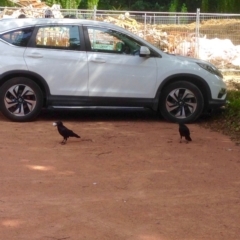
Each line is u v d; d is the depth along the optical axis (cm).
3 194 651
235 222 579
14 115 1070
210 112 1187
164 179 721
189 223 573
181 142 936
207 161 816
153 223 571
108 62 1070
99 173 744
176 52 2038
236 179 727
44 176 725
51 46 1066
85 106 1085
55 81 1062
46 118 1135
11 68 1045
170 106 1106
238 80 1744
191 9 4241
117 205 621
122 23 2233
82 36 1073
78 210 604
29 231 546
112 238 532
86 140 937
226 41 2122
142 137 970
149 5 4522
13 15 2173
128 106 1093
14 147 876
